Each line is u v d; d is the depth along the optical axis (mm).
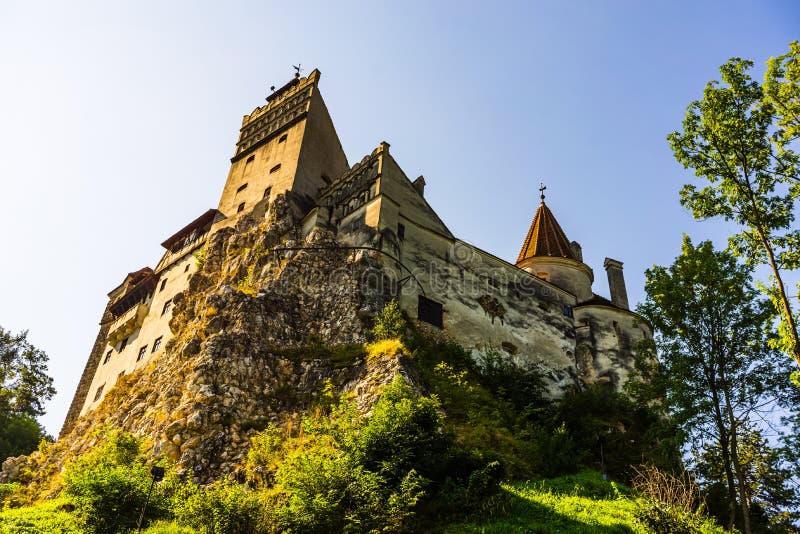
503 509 18281
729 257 24438
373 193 34406
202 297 34062
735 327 23391
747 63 22297
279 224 35562
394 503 16656
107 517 17922
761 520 22656
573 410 27938
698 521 18312
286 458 21125
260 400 25125
